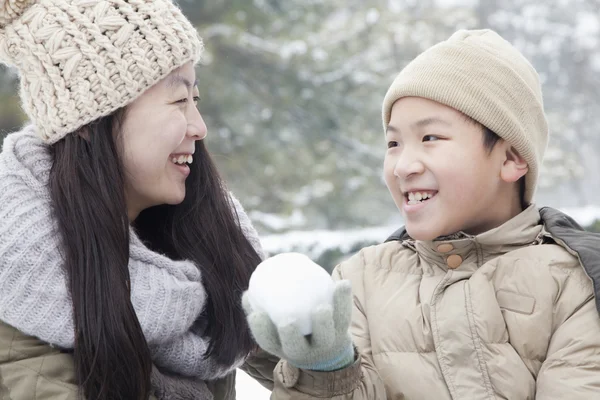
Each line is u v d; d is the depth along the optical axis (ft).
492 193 7.57
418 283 7.85
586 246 7.28
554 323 7.20
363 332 7.91
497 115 7.40
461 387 7.14
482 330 7.20
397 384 7.41
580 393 6.76
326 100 52.01
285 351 6.17
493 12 108.88
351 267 8.35
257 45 50.80
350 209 51.52
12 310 7.25
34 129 8.07
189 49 7.86
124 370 7.25
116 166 7.69
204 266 8.41
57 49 7.60
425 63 7.60
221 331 8.25
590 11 109.81
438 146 7.38
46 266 7.33
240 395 13.26
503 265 7.48
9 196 7.47
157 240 8.80
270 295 6.12
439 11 73.36
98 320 7.23
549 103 95.55
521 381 7.04
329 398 6.58
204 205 8.62
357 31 57.67
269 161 49.34
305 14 54.70
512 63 7.72
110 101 7.59
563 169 74.08
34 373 7.19
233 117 48.93
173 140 7.83
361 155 53.67
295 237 25.85
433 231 7.43
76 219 7.43
